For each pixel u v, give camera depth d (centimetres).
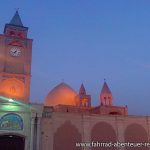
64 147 3425
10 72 3469
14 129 3209
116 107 4581
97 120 3753
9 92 3372
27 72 3556
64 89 4856
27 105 3344
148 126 4053
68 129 3534
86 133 3612
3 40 3612
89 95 4838
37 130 3281
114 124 3841
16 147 3256
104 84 5116
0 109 3231
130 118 3978
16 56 3603
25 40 3741
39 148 3247
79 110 4450
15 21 3981
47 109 3506
